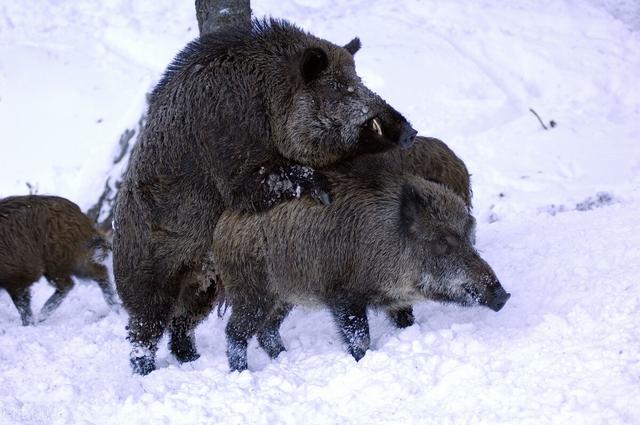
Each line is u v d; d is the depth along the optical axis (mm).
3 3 28438
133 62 25266
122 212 11773
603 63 24188
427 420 8953
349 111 11023
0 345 12906
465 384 9531
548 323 10570
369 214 11055
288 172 11078
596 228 14148
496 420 8664
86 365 12156
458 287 10930
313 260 11156
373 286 11125
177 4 28062
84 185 19141
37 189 20609
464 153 20688
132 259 11758
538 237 14320
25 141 22375
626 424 8195
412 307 12477
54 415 10203
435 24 26484
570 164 19641
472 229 11281
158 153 11336
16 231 15898
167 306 11852
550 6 27406
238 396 10055
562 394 8859
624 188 17938
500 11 27156
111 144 19062
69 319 16016
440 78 23594
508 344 10305
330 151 11156
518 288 12375
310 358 11125
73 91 23906
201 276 11938
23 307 16016
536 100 23156
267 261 11211
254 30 11508
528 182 19047
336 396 9953
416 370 10055
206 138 11070
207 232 11453
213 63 11203
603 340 9961
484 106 22656
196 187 11250
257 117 11039
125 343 12984
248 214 11125
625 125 21547
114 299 16578
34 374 11758
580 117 21984
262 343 11969
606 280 11680
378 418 9227
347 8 27953
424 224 10922
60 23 27453
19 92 24016
